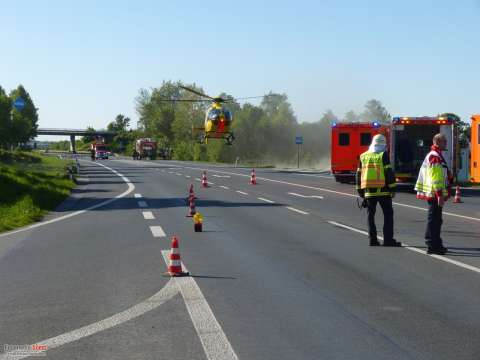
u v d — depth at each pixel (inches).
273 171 2240.4
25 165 2338.8
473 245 510.0
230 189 1248.8
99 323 283.3
